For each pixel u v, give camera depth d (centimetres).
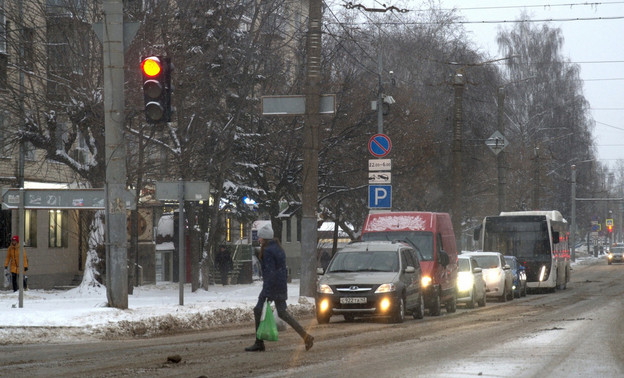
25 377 2495
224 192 8869
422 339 3781
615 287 11281
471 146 13438
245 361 2908
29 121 6769
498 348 3372
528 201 16975
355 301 4878
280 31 8219
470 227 15388
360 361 2917
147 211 9231
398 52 12394
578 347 3412
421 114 11181
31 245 8812
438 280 5912
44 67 6825
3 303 5306
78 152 8950
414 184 11600
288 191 9875
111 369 2680
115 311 4281
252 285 9856
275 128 9244
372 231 6188
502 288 8081
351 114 10094
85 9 6681
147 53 6681
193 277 7881
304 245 6259
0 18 6806
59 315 4091
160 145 7131
